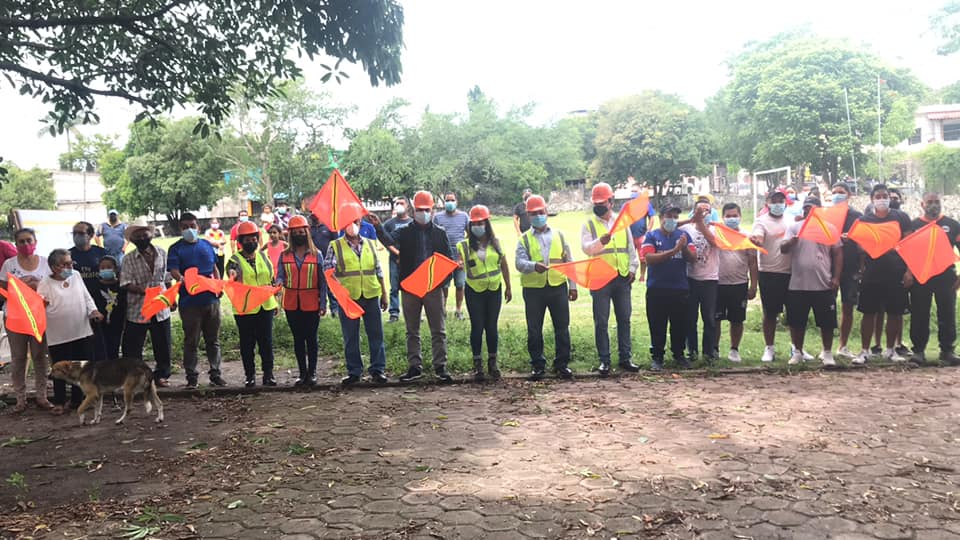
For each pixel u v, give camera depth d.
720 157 61.00
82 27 8.88
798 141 41.75
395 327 11.04
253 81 9.51
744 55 53.06
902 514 4.27
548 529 4.14
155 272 8.13
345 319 8.21
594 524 4.19
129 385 6.87
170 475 5.29
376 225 10.98
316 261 8.16
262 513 4.50
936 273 8.33
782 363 8.83
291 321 8.15
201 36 8.57
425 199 8.24
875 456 5.33
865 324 8.84
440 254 7.89
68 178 76.31
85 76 9.01
